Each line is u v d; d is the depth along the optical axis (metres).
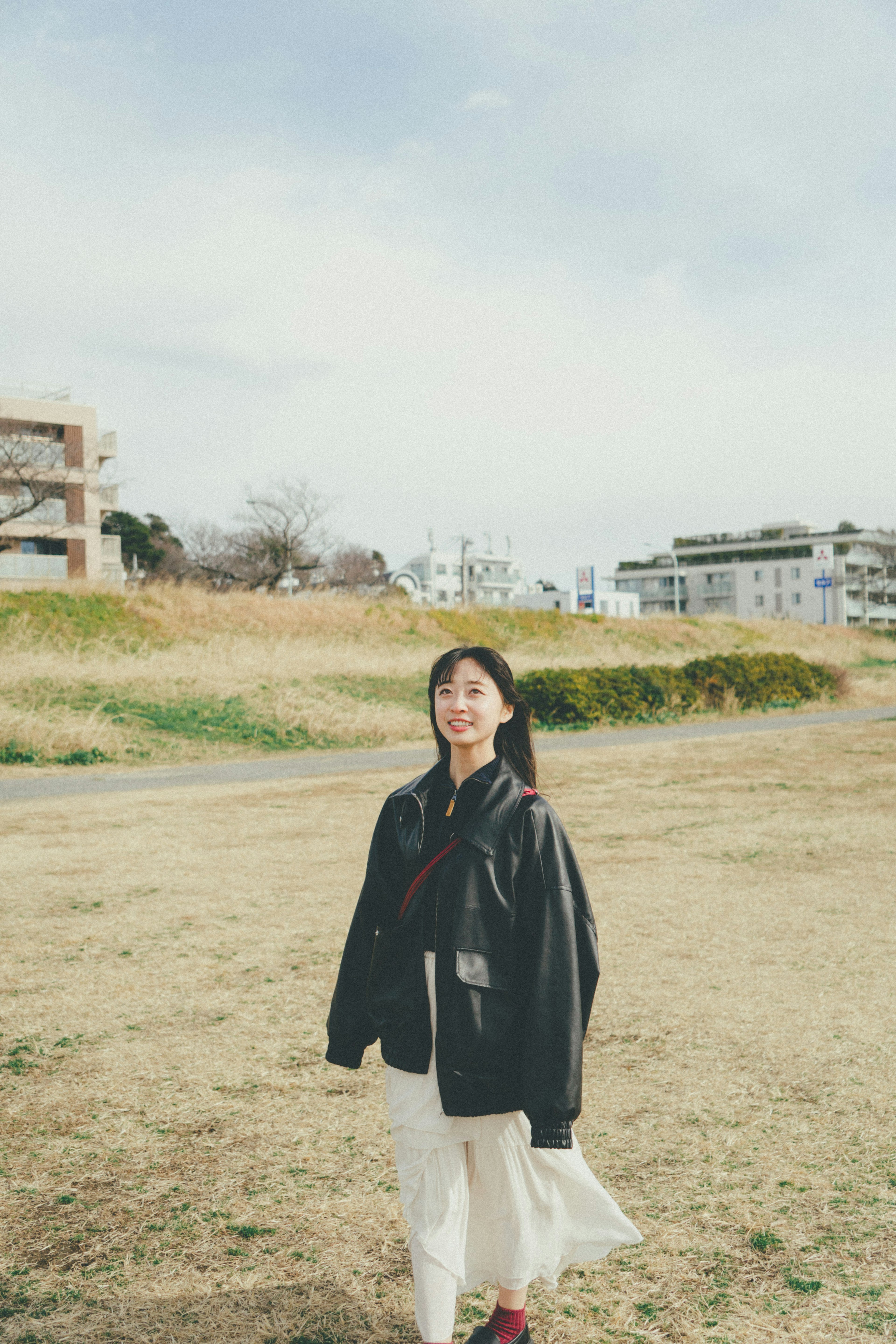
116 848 8.39
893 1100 3.49
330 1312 2.39
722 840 8.36
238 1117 3.47
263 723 17.84
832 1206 2.81
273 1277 2.53
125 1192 2.96
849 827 8.85
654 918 5.98
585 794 11.12
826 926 5.75
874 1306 2.36
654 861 7.56
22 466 48.91
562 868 2.00
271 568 50.34
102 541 56.06
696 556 121.12
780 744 16.19
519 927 1.99
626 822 9.32
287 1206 2.87
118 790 12.15
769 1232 2.69
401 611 32.19
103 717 16.89
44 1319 2.36
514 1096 1.96
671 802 10.49
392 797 2.16
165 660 21.94
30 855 8.09
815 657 39.81
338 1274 2.54
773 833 8.66
